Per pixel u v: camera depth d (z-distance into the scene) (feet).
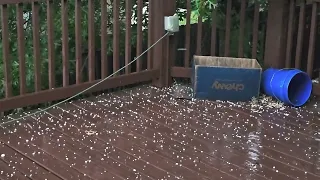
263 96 14.11
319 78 14.02
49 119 12.24
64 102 13.35
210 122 12.19
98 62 15.93
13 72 14.19
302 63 15.34
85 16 14.85
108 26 15.65
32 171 9.64
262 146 10.90
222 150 10.66
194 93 13.82
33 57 13.52
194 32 16.08
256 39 14.61
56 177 9.43
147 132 11.53
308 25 15.14
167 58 14.74
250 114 12.78
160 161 10.11
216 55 16.25
